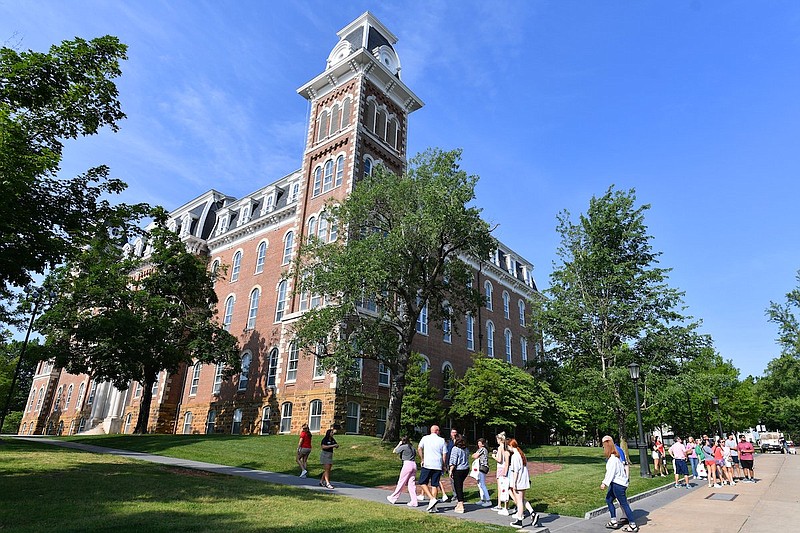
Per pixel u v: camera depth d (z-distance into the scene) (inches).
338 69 1558.8
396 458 879.1
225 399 1492.4
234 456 873.5
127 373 1275.8
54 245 536.1
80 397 2100.1
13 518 332.2
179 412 1630.2
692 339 1026.1
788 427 2800.2
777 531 418.3
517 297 2190.0
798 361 2079.2
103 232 618.5
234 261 1745.8
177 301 1401.3
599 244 1116.5
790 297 2154.3
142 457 847.1
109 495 434.0
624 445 1016.2
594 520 469.7
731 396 1961.1
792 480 853.8
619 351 1026.7
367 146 1473.9
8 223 494.9
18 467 599.5
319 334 947.3
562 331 1109.7
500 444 510.3
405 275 1017.5
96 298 1275.8
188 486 507.8
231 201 2034.9
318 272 986.7
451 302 1118.4
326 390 1197.7
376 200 1059.3
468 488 650.8
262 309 1540.4
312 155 1551.4
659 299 1053.8
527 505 435.8
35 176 506.9
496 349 1940.2
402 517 414.9
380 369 1321.4
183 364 1701.5
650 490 674.2
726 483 794.8
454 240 1003.9
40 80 533.0
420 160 1045.8
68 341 1279.5
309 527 348.2
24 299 1240.8
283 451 912.9
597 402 1056.2
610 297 1109.1
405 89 1642.5
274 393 1338.6
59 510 363.6
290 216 1590.8
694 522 462.6
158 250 1407.5
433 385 1558.8
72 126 572.4
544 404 1459.2
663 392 979.9
